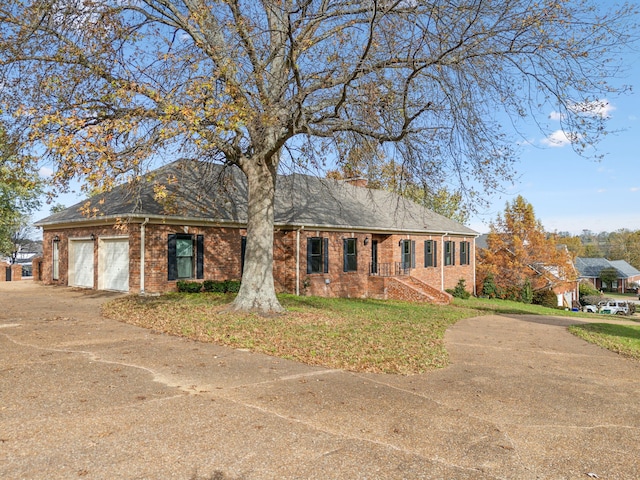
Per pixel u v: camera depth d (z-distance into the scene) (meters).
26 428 4.68
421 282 24.59
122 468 3.90
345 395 6.25
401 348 9.64
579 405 6.34
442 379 7.50
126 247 17.78
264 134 11.60
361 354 8.84
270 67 12.57
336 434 4.84
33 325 10.73
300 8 10.07
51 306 14.13
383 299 23.50
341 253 22.91
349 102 10.73
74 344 8.78
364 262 24.25
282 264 20.95
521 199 32.53
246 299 13.01
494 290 32.31
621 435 5.20
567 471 4.22
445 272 30.34
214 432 4.73
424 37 9.73
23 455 4.08
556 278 32.94
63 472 3.79
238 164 13.35
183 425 4.88
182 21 11.43
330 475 3.92
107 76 10.80
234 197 20.58
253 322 11.48
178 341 9.35
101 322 11.39
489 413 5.81
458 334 12.60
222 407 5.50
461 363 8.84
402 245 26.69
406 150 11.82
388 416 5.49
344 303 18.14
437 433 5.03
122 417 5.05
